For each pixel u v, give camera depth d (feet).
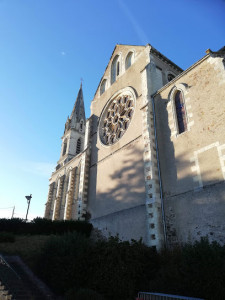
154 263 37.47
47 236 57.26
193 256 28.53
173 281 29.58
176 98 52.75
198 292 26.07
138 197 50.52
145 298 28.32
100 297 30.17
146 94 57.82
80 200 68.33
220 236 35.04
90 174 71.92
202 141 42.98
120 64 76.64
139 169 52.95
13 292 29.78
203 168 41.14
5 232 56.03
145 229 45.55
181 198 42.68
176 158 46.50
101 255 36.29
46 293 33.14
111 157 64.54
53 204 120.16
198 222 38.70
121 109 68.64
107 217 57.47
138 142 56.03
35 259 43.55
